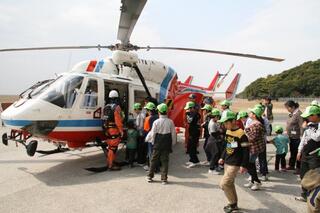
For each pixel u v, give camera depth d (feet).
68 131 20.75
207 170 22.45
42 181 18.70
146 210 14.25
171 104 31.14
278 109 151.02
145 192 16.85
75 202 15.12
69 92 20.88
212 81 61.67
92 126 22.12
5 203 14.84
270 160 26.73
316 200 10.00
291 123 21.90
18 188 17.22
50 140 21.25
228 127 14.23
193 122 23.50
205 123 24.75
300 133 21.67
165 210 14.30
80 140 21.93
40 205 14.64
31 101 19.85
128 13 17.28
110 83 24.23
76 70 26.30
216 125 21.43
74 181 18.80
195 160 23.66
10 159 24.81
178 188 17.72
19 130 19.45
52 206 14.53
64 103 20.48
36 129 19.33
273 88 297.33
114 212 13.96
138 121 22.93
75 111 20.94
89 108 21.85
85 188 17.39
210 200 15.78
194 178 20.06
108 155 21.65
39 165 22.86
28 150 18.75
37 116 19.19
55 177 19.65
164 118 18.80
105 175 20.40
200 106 31.91
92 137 22.61
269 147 34.14
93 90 22.59
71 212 13.84
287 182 19.51
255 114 18.49
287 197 16.56
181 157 27.35
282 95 286.05
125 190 17.15
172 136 19.03
